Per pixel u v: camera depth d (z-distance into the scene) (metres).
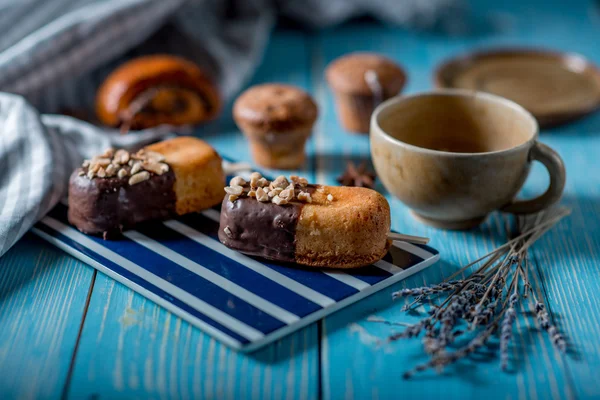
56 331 0.48
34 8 0.71
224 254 0.53
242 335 0.47
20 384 0.45
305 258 0.51
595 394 0.45
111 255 0.52
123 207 0.54
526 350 0.47
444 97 0.59
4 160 0.58
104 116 0.67
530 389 0.45
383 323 0.49
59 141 0.61
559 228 0.57
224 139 0.68
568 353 0.47
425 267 0.53
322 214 0.50
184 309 0.48
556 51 0.80
